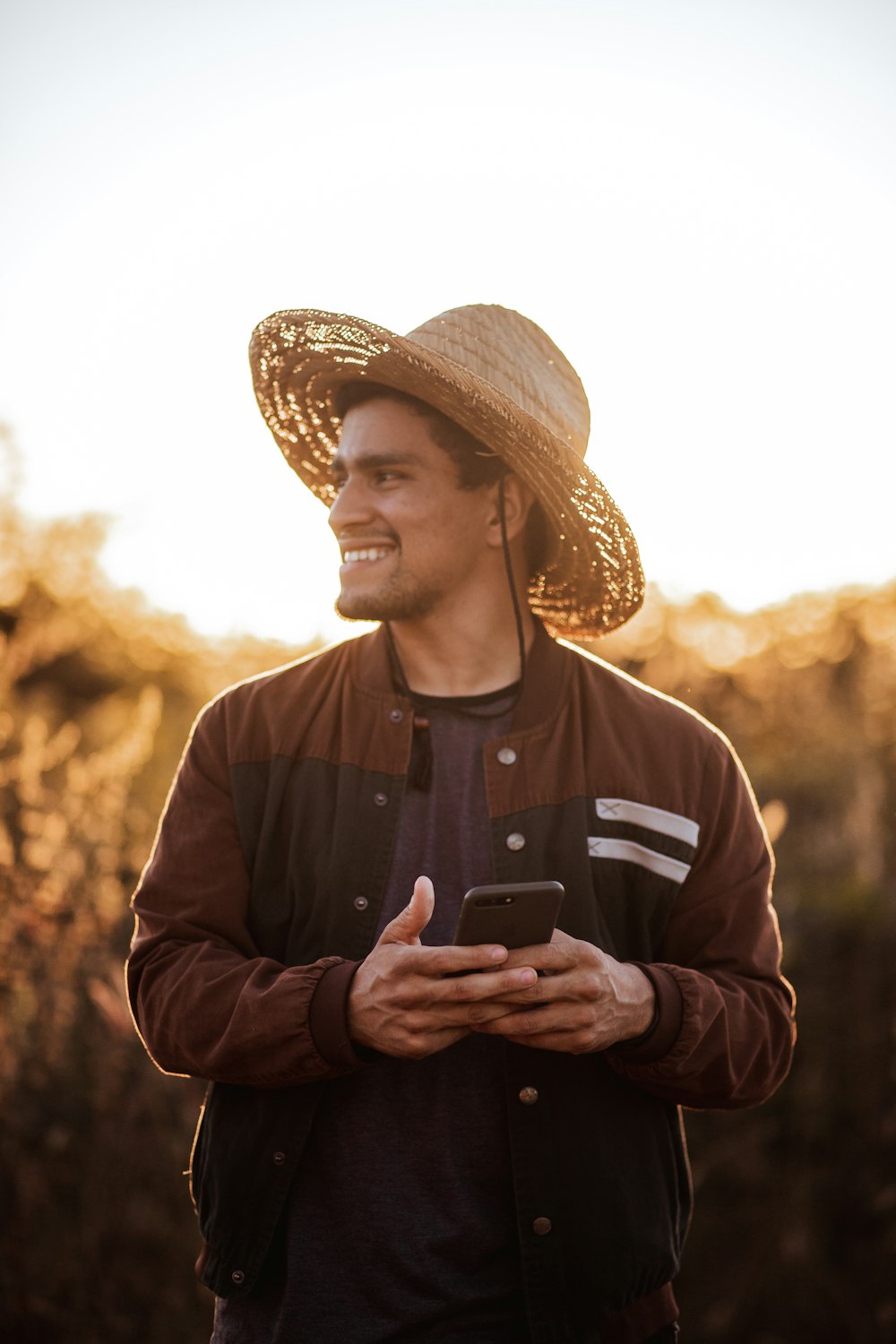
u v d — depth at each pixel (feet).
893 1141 12.37
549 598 8.40
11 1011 10.96
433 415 7.27
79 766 12.90
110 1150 11.00
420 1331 6.14
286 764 6.99
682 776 7.18
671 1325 6.78
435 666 7.43
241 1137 6.46
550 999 5.89
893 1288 11.90
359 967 6.06
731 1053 6.60
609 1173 6.44
